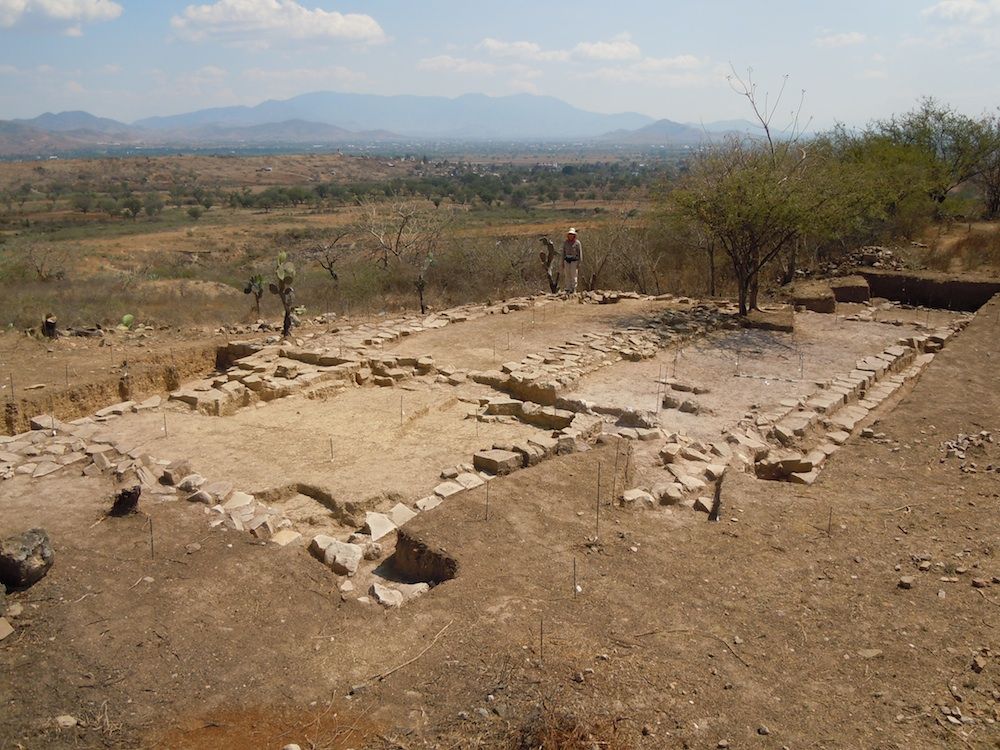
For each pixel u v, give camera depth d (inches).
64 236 2383.1
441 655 180.5
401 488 298.5
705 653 179.3
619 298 714.8
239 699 169.2
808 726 154.6
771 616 195.9
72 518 255.4
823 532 244.4
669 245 965.2
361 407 408.2
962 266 837.8
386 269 1008.9
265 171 6250.0
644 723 154.6
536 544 235.0
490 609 198.5
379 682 172.7
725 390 429.1
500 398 426.6
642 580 214.2
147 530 247.9
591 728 150.4
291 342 555.5
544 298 720.3
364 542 253.8
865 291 711.1
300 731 158.6
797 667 174.4
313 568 229.6
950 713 158.1
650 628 189.6
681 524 252.4
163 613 202.2
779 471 322.3
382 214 1296.8
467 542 234.5
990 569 218.5
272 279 957.2
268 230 2544.3
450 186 4151.1
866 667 174.4
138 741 157.2
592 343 523.8
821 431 369.7
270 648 188.4
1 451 315.3
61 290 832.3
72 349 538.3
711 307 665.0
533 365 467.8
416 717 159.8
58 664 180.7
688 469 305.7
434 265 997.2
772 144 655.8
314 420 385.4
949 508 263.6
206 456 330.6
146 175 5634.8
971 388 415.5
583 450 328.2
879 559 226.4
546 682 167.6
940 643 183.3
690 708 159.5
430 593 208.5
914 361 523.2
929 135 1165.1
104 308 713.6
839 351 519.8
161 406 404.2
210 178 5733.3
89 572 221.5
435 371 482.6
